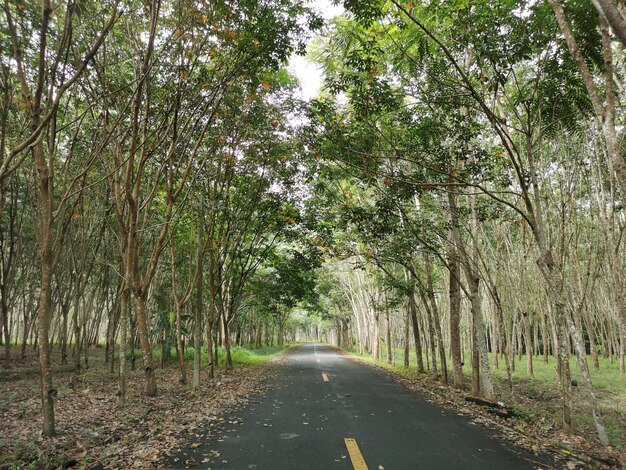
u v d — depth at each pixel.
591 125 10.60
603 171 12.69
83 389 12.12
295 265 20.20
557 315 8.54
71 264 17.94
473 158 11.10
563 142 11.39
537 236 8.38
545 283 16.42
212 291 16.62
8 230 18.72
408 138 11.33
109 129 9.66
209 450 6.13
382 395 11.94
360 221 13.93
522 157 12.49
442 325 31.28
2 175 4.59
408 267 15.67
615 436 8.20
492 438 7.02
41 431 7.29
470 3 7.80
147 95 9.56
